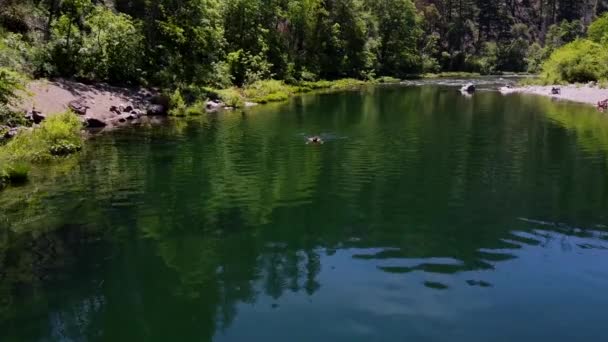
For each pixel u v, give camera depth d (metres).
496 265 9.30
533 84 57.69
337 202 13.27
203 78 38.56
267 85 46.88
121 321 7.54
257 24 53.41
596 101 39.62
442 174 16.19
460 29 106.50
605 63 52.06
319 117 30.98
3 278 9.03
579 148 20.47
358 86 64.06
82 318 7.64
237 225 11.63
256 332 7.11
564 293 8.20
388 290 8.33
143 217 12.27
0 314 7.79
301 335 6.99
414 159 18.50
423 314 7.51
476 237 10.72
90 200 13.70
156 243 10.60
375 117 31.08
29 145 18.62
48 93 26.12
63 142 19.70
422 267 9.23
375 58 79.44
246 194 14.11
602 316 7.45
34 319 7.65
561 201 13.22
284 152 19.89
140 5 38.03
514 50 104.75
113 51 32.44
